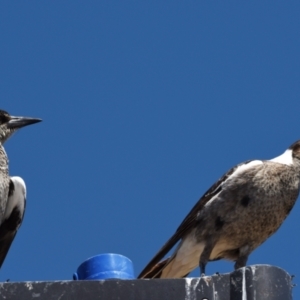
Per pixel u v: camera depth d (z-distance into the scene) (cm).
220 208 1401
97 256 955
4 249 1363
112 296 756
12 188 1353
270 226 1416
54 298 754
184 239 1431
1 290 753
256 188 1398
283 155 1462
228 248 1430
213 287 759
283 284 754
